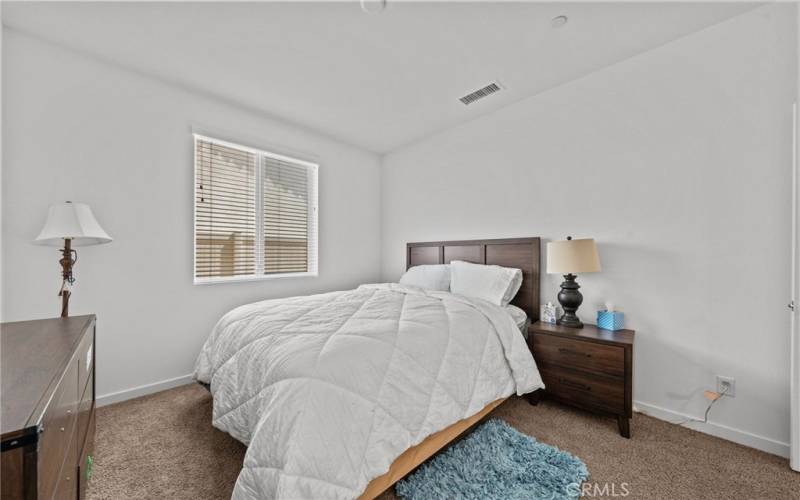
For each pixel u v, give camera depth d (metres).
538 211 2.57
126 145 2.19
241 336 1.56
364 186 3.86
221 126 2.65
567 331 1.99
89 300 2.04
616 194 2.15
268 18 1.75
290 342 1.30
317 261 3.39
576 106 2.36
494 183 2.88
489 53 2.06
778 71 1.61
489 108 2.82
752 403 1.65
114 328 2.13
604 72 2.22
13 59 1.80
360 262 3.81
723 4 1.65
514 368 1.78
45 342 1.01
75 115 2.00
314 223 3.42
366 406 1.10
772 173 1.62
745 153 1.69
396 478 1.19
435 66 2.20
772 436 1.59
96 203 2.07
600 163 2.23
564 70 2.25
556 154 2.46
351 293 2.44
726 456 1.54
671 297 1.92
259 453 0.98
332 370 1.11
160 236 2.33
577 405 1.89
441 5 1.66
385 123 3.13
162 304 2.33
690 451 1.58
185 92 2.46
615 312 2.05
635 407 2.02
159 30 1.84
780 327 1.59
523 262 2.61
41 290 1.89
